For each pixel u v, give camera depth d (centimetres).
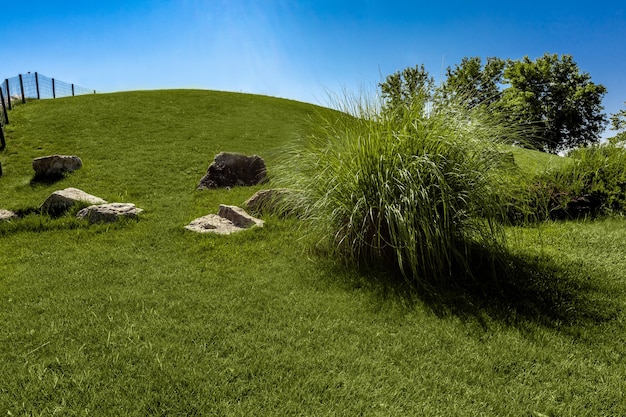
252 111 1772
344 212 447
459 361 282
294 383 253
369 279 416
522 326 331
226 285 414
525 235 574
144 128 1395
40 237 593
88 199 729
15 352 285
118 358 275
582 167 755
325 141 536
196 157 1145
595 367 278
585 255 504
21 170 1024
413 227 396
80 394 240
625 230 602
